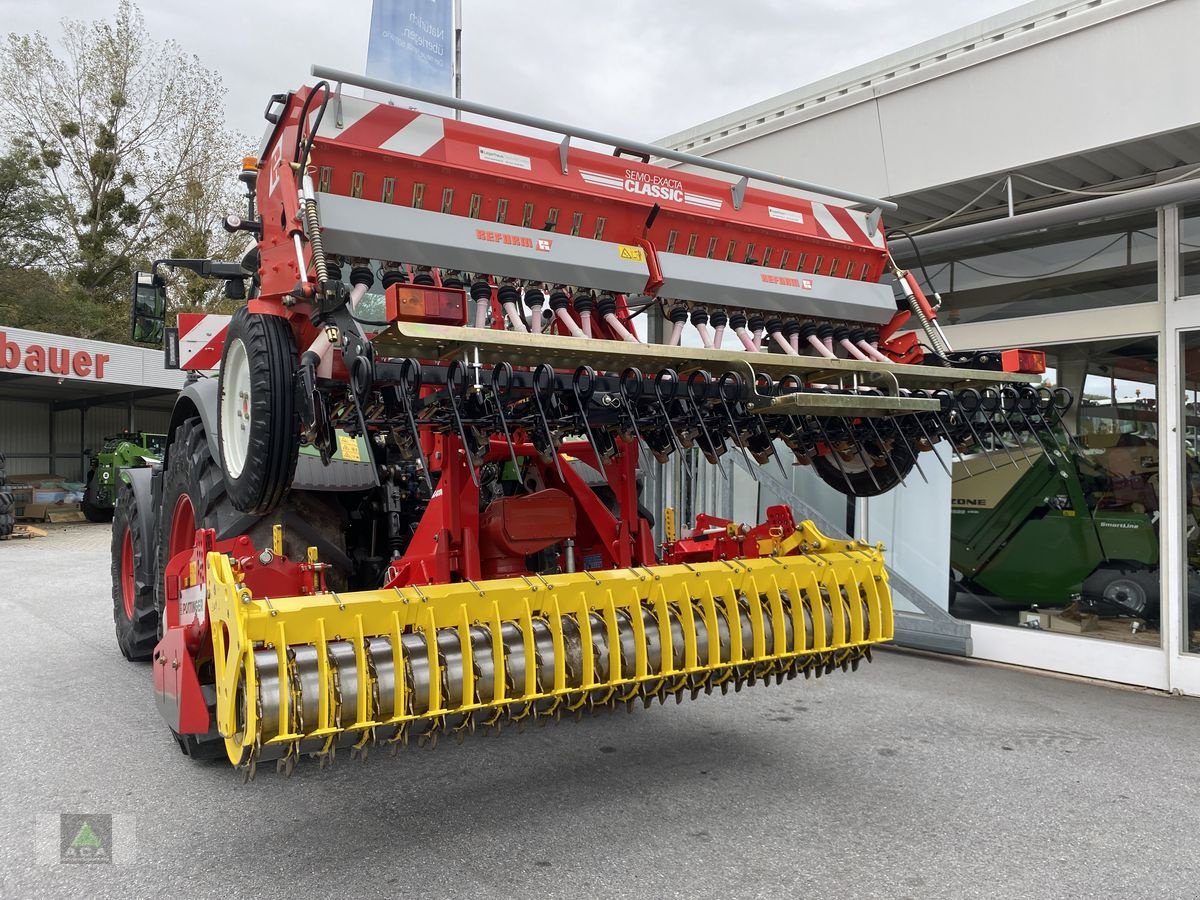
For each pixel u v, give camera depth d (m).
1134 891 2.62
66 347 17.92
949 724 4.42
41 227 30.61
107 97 30.06
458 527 3.31
